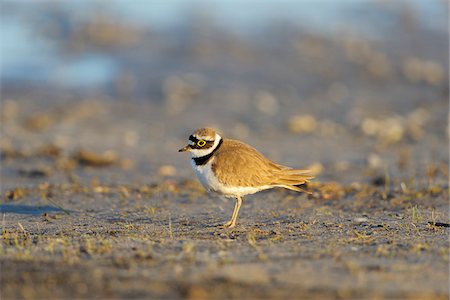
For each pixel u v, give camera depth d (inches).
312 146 632.4
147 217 385.7
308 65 966.4
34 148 603.8
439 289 245.1
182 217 385.7
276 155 593.3
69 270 265.6
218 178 346.6
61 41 1059.3
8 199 435.8
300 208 408.5
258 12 1250.0
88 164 548.1
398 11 1237.7
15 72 915.4
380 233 334.6
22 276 259.1
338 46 1054.4
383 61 985.5
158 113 768.3
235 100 817.5
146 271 263.7
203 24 1153.4
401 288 245.4
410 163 546.6
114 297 237.8
